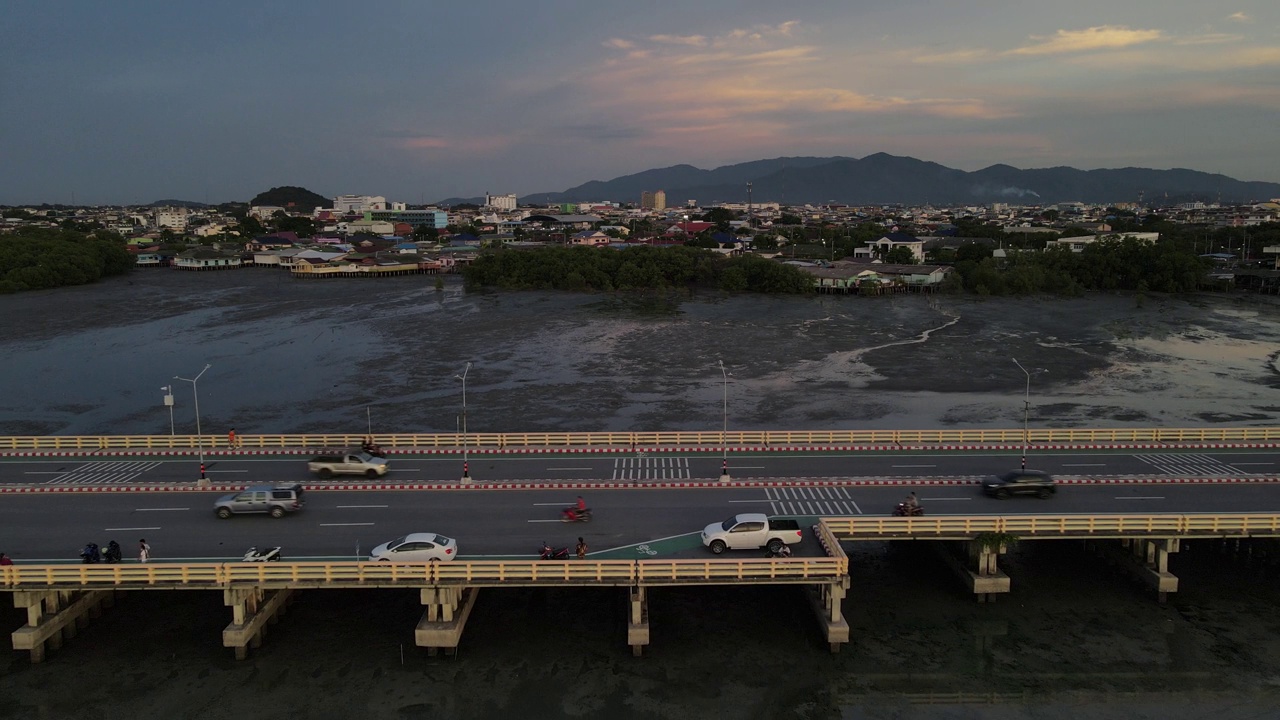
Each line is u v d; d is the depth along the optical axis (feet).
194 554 139.85
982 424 258.16
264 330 457.68
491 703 123.34
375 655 135.64
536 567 130.31
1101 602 152.56
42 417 278.26
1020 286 596.29
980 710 122.42
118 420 274.36
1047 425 256.52
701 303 564.30
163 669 131.13
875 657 135.85
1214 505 160.45
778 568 132.67
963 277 624.59
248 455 198.18
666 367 349.20
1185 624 144.87
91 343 418.31
